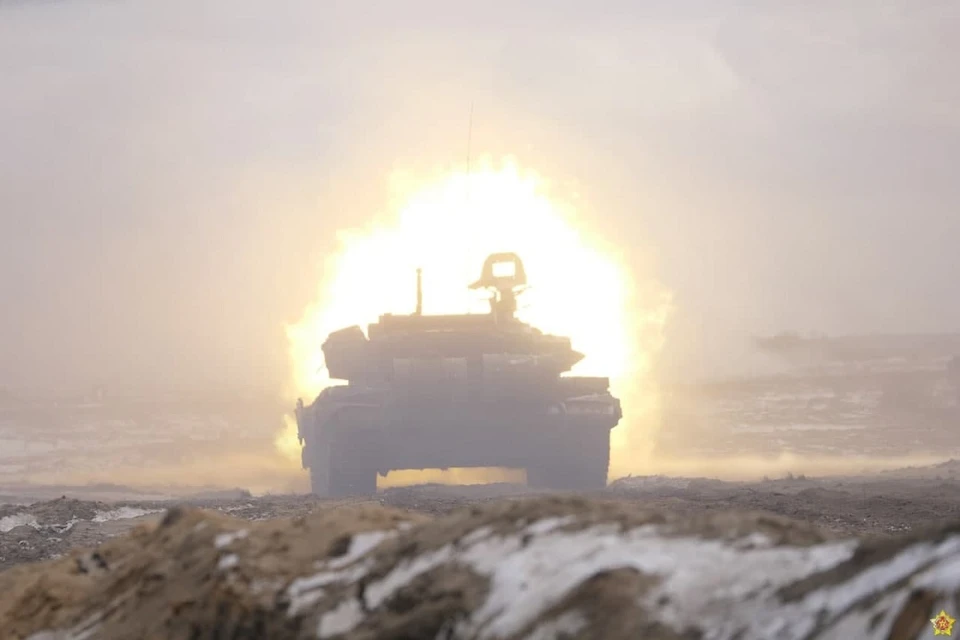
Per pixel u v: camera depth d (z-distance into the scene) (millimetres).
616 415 82875
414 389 78875
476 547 16141
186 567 18641
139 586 18828
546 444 82812
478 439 82250
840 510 48906
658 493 66688
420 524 18000
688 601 14094
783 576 14078
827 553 14328
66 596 19719
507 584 15195
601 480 84500
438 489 77938
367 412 79562
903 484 78062
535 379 79312
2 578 20703
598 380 84375
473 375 79875
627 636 13727
